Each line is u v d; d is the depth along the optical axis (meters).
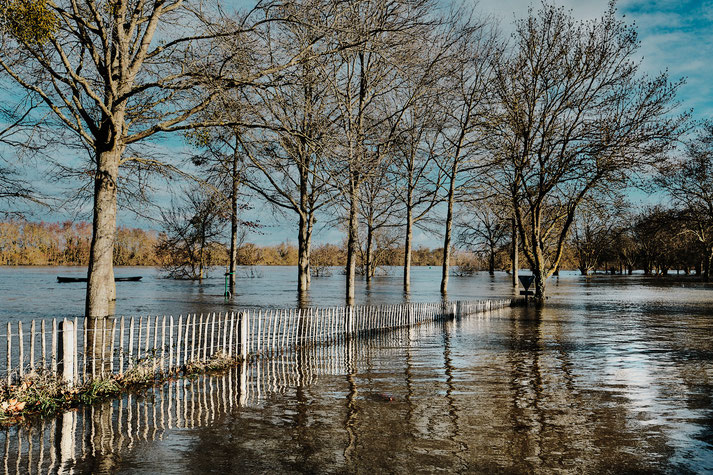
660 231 65.94
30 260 102.44
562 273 121.75
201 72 16.72
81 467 6.03
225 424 7.73
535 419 8.15
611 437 7.29
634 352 15.08
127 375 10.35
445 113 37.38
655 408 8.87
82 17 16.80
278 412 8.41
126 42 17.48
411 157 43.91
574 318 25.36
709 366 12.92
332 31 18.30
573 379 11.23
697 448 6.86
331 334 17.12
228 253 60.50
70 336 9.31
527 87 35.59
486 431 7.51
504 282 68.94
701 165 56.00
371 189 39.44
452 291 47.56
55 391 8.80
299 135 18.75
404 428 7.61
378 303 30.80
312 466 6.10
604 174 34.25
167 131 18.16
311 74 20.08
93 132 17.52
